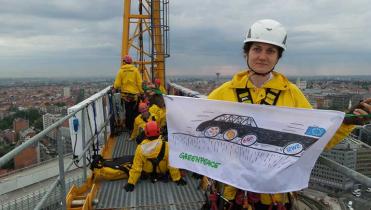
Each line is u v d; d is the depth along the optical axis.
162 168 5.64
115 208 4.74
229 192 2.49
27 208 4.69
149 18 12.64
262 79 2.33
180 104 2.63
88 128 5.85
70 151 5.48
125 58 9.06
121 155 7.18
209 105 2.51
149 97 7.53
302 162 2.27
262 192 2.32
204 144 2.58
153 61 12.32
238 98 2.42
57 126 3.46
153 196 5.12
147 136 5.57
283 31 2.17
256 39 2.15
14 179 7.79
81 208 4.39
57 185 3.61
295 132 2.27
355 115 2.10
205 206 2.72
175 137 2.69
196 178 5.84
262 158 2.36
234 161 2.45
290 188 2.29
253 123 2.38
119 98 9.48
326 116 2.17
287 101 2.33
